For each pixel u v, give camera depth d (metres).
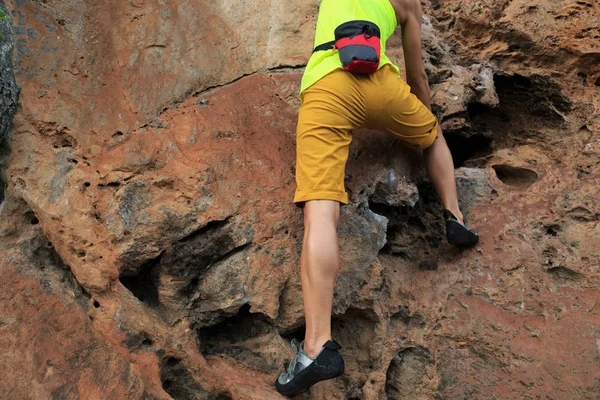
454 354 2.48
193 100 2.66
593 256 2.56
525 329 2.47
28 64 2.49
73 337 2.08
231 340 2.41
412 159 2.80
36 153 2.34
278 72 2.84
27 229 2.29
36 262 2.25
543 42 3.03
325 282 2.07
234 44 2.87
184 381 2.24
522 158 2.99
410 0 2.47
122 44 2.72
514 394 2.38
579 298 2.50
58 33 2.63
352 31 2.26
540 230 2.68
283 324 2.39
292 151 2.55
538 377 2.38
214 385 2.24
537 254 2.61
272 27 2.94
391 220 2.74
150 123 2.53
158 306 2.32
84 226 2.24
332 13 2.38
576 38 2.98
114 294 2.22
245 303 2.30
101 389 1.99
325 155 2.18
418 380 2.51
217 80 2.75
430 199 2.88
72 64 2.59
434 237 2.80
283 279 2.33
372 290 2.50
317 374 2.07
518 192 2.80
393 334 2.55
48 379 1.96
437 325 2.53
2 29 2.34
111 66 2.66
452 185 2.60
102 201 2.29
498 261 2.62
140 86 2.63
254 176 2.43
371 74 2.25
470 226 2.73
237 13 2.95
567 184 2.77
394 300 2.61
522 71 3.08
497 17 3.12
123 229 2.24
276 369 2.36
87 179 2.32
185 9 2.88
